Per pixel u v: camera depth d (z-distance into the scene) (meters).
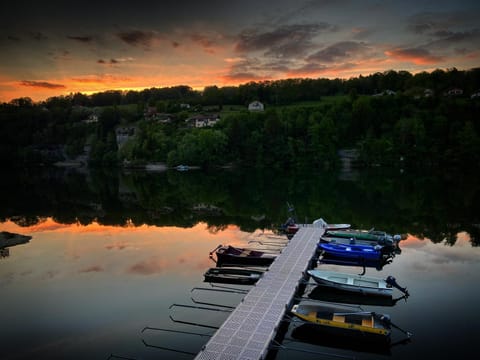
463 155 119.00
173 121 184.75
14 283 32.41
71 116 195.75
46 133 180.75
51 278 33.44
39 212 64.38
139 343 22.73
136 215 60.84
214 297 28.83
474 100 138.50
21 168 162.75
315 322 23.50
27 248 43.28
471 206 60.62
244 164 139.50
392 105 145.38
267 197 73.81
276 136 136.38
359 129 139.25
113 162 163.38
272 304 24.67
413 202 64.81
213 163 139.25
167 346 22.38
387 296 28.22
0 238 46.62
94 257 39.38
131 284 31.69
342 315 23.95
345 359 20.98
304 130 140.12
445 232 46.19
